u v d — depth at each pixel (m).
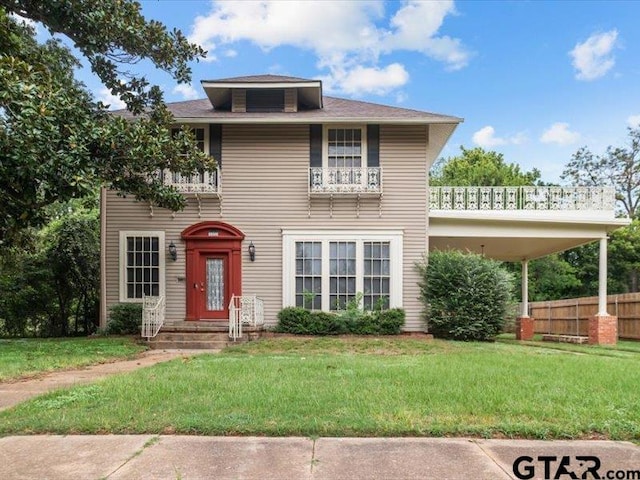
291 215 12.88
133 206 12.89
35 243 14.95
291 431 3.77
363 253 12.81
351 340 11.02
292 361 7.48
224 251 12.80
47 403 4.64
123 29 10.10
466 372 6.26
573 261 26.61
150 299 12.16
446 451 3.42
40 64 9.39
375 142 12.94
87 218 16.50
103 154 9.49
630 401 4.62
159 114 11.59
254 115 12.91
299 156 12.95
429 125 13.04
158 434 3.76
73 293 16.02
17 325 15.92
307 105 14.19
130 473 3.05
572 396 4.81
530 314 21.45
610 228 13.21
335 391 5.00
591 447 3.52
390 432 3.76
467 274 12.05
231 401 4.59
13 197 8.90
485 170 30.19
